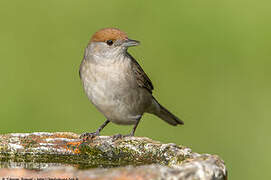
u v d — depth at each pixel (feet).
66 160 25.77
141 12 55.98
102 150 26.68
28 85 46.52
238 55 51.65
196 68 49.88
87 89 31.04
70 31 53.16
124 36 30.30
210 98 46.91
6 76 47.32
